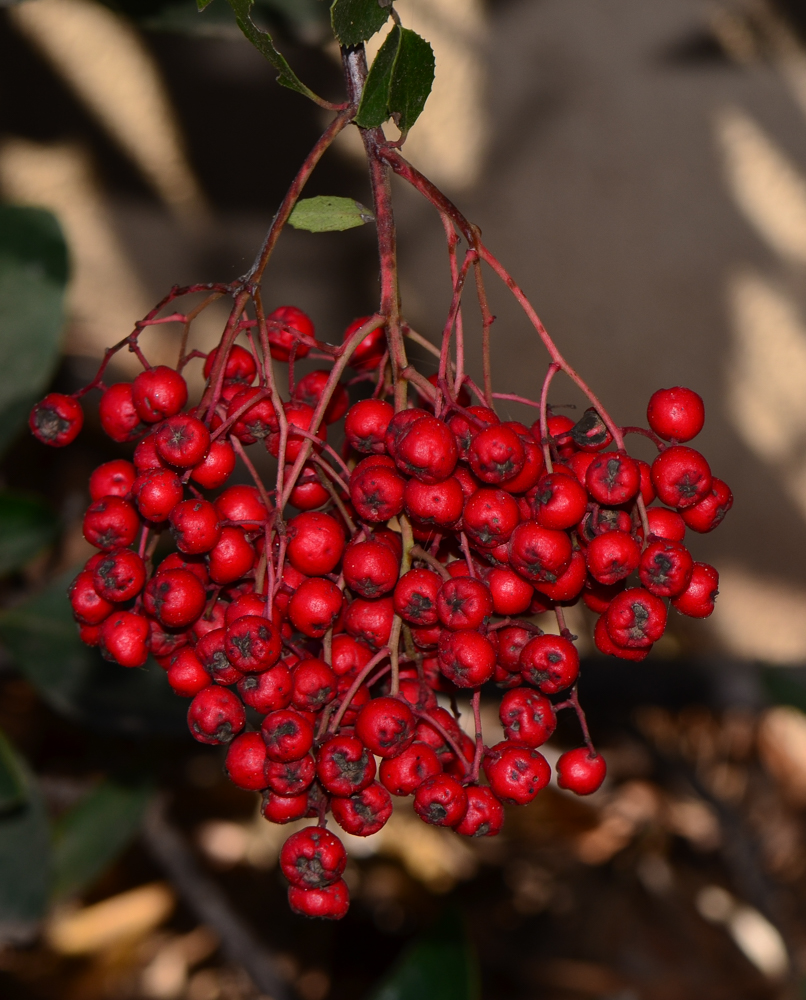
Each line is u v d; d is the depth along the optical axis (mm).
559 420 434
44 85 796
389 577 415
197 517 415
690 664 737
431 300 866
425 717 421
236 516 426
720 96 825
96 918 707
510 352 876
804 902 800
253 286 421
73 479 787
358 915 753
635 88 821
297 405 432
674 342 878
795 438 912
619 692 734
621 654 424
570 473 421
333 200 427
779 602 959
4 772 502
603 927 742
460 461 425
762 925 740
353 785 412
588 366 880
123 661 424
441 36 797
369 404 425
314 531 419
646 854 780
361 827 417
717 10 808
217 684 421
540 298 863
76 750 756
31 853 540
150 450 425
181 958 712
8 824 539
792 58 820
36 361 526
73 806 570
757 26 812
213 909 673
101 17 782
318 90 816
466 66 808
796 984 701
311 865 414
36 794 542
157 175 826
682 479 421
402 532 422
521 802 420
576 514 413
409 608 416
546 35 807
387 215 425
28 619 541
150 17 512
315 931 746
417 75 419
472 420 417
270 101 814
